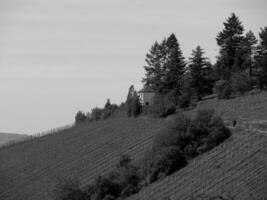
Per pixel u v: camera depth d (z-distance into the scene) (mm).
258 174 72375
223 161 80375
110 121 144500
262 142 81250
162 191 79875
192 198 69812
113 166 105062
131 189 85812
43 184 116438
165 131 91438
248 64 145375
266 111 106812
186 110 128500
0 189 127250
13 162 149250
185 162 86438
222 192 70812
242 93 134875
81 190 89062
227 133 88625
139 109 139875
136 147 109500
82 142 134500
